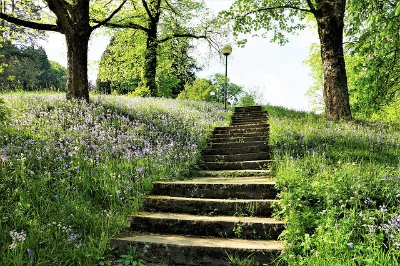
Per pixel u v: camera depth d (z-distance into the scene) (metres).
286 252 3.90
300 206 4.66
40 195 5.39
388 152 7.32
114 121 10.55
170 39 25.73
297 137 9.06
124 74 27.38
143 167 7.04
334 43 12.62
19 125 8.41
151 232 4.96
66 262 3.79
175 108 15.23
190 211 5.52
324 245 3.70
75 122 9.47
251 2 15.18
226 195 5.99
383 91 13.78
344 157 6.97
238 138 10.89
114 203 5.68
